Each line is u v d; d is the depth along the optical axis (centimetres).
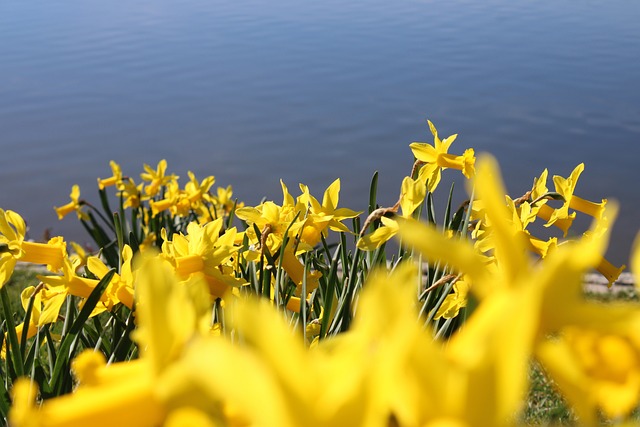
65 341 144
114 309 149
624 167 421
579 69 727
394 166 465
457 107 596
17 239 148
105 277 143
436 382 34
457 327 153
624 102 579
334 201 161
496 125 535
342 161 478
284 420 33
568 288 40
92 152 513
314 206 160
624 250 308
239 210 157
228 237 145
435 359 35
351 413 34
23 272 279
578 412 39
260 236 158
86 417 45
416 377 34
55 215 388
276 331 35
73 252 292
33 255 148
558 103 587
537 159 455
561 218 159
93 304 143
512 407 33
